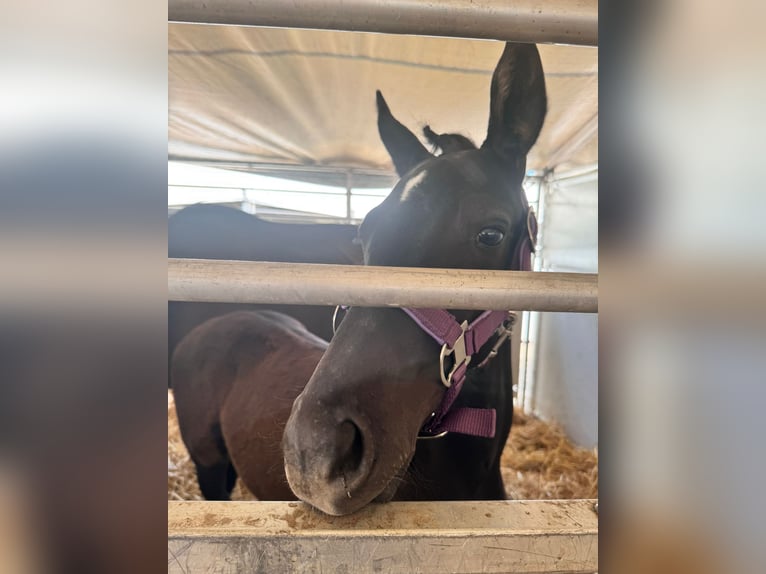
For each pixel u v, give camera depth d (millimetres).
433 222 706
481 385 890
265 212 2641
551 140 1994
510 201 782
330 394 557
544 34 395
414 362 635
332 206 2641
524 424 2453
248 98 1812
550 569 481
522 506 528
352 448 552
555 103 1651
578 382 2211
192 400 1449
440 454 858
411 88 1674
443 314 648
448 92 1688
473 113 1828
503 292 418
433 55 1445
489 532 478
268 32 1356
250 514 497
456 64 1488
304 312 1761
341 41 1394
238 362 1351
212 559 459
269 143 2252
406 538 470
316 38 1379
